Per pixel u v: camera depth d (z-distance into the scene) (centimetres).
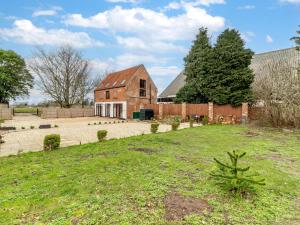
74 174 681
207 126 2098
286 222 450
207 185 613
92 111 4391
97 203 500
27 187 587
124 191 562
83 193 550
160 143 1178
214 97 2573
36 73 4356
